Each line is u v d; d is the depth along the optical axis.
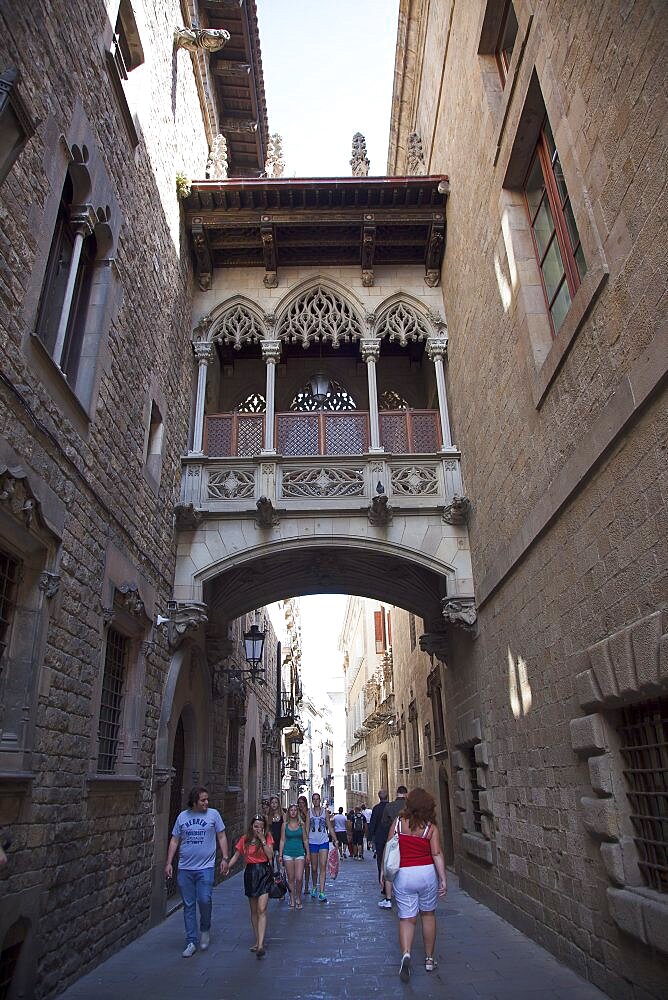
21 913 4.81
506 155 8.05
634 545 4.96
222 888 12.56
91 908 6.30
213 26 13.71
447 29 11.58
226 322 12.03
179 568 10.32
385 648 26.38
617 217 5.03
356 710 44.03
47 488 5.46
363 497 10.77
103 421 7.02
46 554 5.55
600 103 5.26
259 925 6.75
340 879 13.52
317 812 10.93
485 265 9.22
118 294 7.57
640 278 4.70
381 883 9.73
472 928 8.08
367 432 11.39
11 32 4.95
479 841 9.91
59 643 5.76
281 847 9.94
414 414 11.56
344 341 13.08
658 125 4.39
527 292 7.55
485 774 9.73
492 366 8.93
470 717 10.60
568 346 6.01
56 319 6.22
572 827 6.21
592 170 5.43
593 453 5.55
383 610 27.41
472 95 9.84
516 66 7.50
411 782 19.17
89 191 6.67
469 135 10.09
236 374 14.31
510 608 8.34
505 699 8.58
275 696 25.89
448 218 11.65
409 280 12.37
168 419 10.04
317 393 14.01
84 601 6.38
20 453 5.03
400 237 12.26
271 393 11.45
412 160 14.20
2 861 3.64
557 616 6.62
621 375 5.06
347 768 52.09
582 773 5.99
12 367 4.92
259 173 17.36
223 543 10.50
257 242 12.15
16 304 4.99
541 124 7.48
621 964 5.12
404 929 5.74
